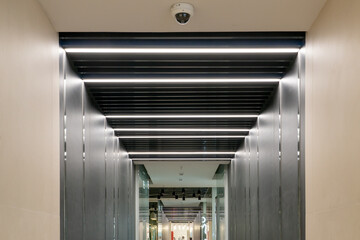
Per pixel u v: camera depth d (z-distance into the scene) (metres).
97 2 4.19
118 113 7.93
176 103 7.36
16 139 3.20
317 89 4.33
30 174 3.55
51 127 4.34
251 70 5.91
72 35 4.97
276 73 6.04
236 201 11.20
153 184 17.09
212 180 16.22
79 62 5.57
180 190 18.97
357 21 3.17
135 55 5.45
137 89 6.69
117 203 9.30
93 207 6.47
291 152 5.33
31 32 3.77
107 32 5.02
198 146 11.24
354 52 3.23
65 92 5.06
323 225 3.97
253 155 8.49
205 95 6.98
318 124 4.24
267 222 6.81
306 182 4.64
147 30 4.92
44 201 3.97
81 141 5.82
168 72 5.93
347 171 3.33
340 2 3.61
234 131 9.43
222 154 12.36
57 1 4.13
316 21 4.50
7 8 3.08
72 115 5.36
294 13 4.43
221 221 13.85
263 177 7.25
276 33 5.04
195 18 4.58
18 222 3.20
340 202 3.49
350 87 3.31
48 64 4.39
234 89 6.72
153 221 20.94
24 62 3.49
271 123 6.66
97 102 7.18
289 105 5.54
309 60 4.75
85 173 5.97
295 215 5.06
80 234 5.51
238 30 4.91
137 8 4.33
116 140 9.55
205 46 5.16
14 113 3.17
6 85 3.01
